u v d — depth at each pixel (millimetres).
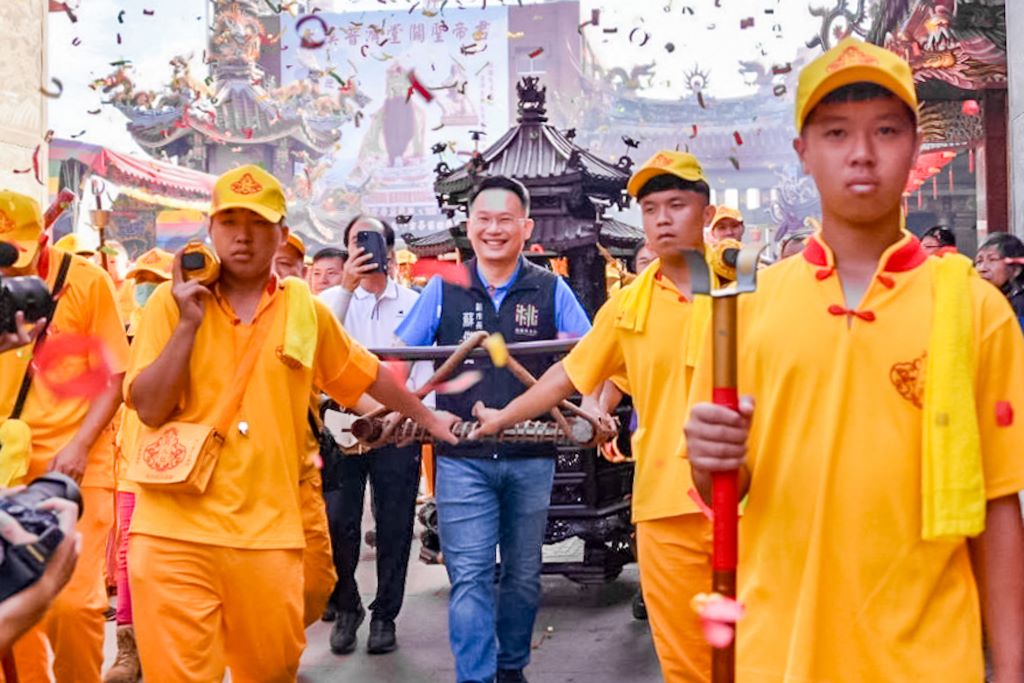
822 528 2283
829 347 2320
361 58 58938
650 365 3961
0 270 4031
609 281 8070
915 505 2262
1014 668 2234
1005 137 14648
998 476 2283
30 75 11766
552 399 4188
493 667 4812
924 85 14477
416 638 6246
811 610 2271
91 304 4293
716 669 2199
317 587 4426
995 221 14719
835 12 14922
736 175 58312
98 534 4215
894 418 2279
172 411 3795
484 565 4840
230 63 42375
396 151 59781
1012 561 2281
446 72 59469
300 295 3924
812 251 2396
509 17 58906
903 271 2330
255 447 3766
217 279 3840
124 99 31859
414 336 5266
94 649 4160
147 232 29453
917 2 12883
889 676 2236
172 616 3670
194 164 41406
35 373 4168
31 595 1796
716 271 4094
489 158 7020
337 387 4191
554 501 6586
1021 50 8562
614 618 6488
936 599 2270
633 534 6930
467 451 4844
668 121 59531
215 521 3707
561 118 58969
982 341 2297
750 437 2391
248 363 3799
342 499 6000
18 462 3961
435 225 59938
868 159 2273
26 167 11688
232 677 3904
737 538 2225
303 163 46062
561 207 6941
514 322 5195
